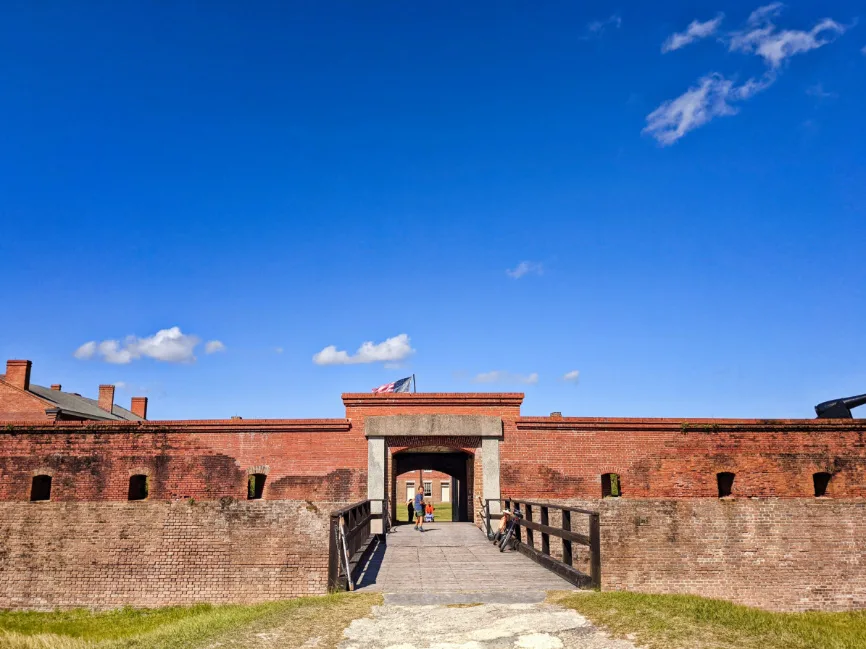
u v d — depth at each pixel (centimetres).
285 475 2145
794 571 1998
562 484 2150
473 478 2267
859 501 2059
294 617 1041
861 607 1984
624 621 959
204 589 1989
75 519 2048
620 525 2028
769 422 2164
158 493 2114
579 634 920
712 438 2173
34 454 2131
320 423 2173
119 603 1984
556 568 1382
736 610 1041
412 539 1995
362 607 1091
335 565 1240
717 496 2131
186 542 2017
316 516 2030
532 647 872
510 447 2181
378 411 2211
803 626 996
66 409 3619
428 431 2184
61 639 1419
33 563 2023
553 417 2189
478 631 948
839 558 2014
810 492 2125
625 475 2155
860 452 2156
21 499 2097
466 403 2225
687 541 2009
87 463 2128
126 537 2028
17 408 3284
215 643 921
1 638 1415
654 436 2177
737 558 2002
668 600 1089
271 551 2005
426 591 1212
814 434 2170
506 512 1858
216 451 2152
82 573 2008
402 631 958
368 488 2130
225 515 2034
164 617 1862
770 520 2033
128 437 2152
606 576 1983
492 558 1622
